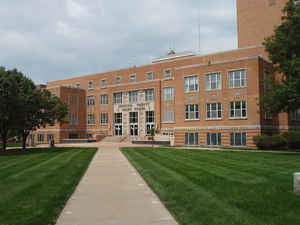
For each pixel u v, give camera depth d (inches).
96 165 730.2
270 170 594.6
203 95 1576.0
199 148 1393.9
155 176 525.3
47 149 1381.6
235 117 1462.8
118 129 2383.1
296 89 961.5
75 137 2480.3
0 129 1294.3
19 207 322.3
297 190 374.9
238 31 2033.7
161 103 2102.6
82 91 2596.0
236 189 404.8
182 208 316.8
